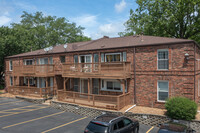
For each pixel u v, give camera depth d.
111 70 15.63
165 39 16.28
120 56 17.08
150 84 15.46
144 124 13.17
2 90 30.03
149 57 15.45
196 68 14.55
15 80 26.16
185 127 9.20
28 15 51.31
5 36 30.64
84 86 20.34
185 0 26.62
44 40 48.28
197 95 15.25
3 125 12.59
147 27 29.66
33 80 26.48
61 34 52.97
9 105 19.20
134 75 16.22
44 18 52.62
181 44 14.01
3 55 31.39
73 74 17.97
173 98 13.01
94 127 8.89
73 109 16.42
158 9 28.73
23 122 13.30
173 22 27.77
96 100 15.68
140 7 32.19
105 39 23.72
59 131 11.48
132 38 20.05
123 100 15.28
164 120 12.53
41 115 15.34
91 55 18.91
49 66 21.66
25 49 35.09
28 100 21.23
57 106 17.80
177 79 14.26
